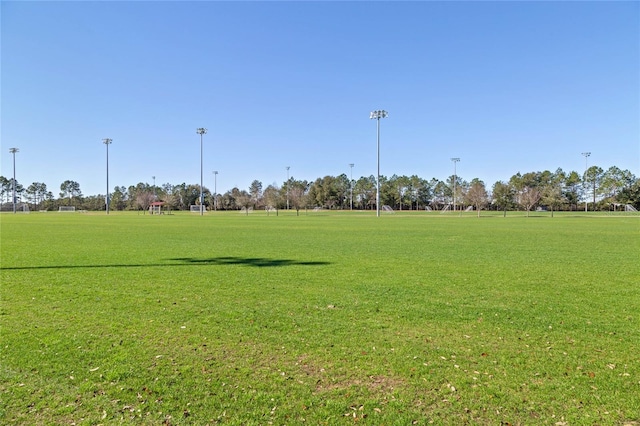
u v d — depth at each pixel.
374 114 59.47
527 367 4.87
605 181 111.12
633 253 15.44
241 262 13.18
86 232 26.95
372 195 134.88
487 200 88.12
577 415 3.81
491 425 3.66
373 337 5.93
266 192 100.94
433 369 4.81
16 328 6.32
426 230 28.95
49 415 3.81
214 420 3.74
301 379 4.56
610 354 5.28
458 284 9.69
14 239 21.62
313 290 9.02
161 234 25.22
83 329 6.28
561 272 11.31
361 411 3.89
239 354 5.27
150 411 3.89
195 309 7.43
